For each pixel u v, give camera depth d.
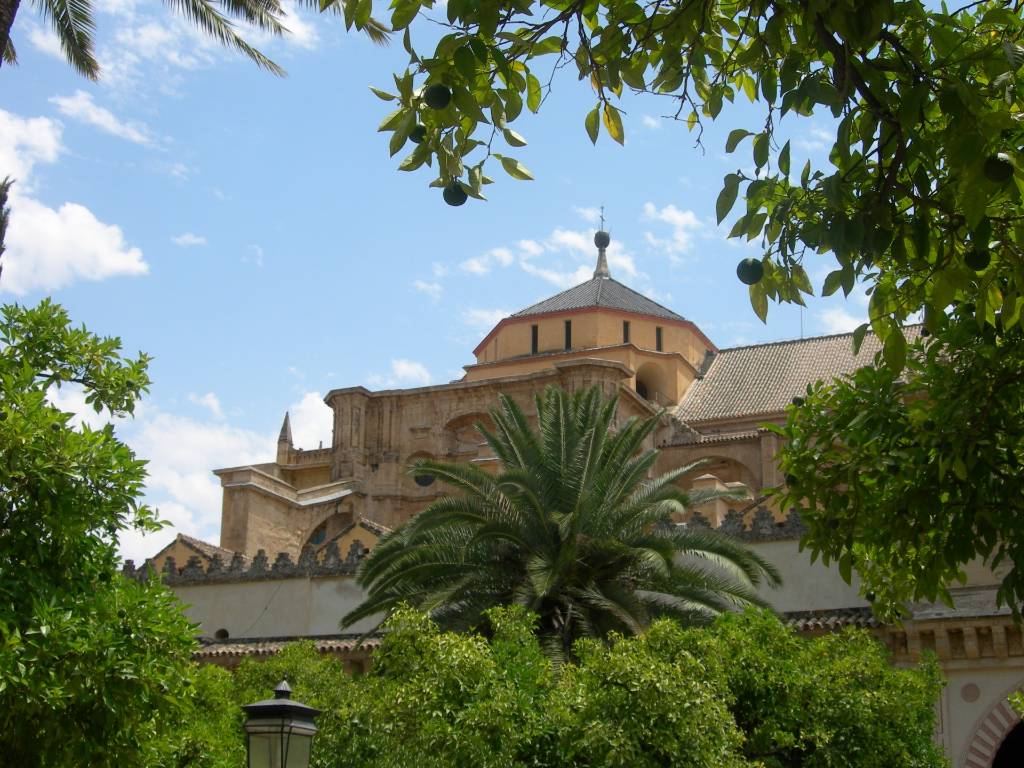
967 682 32.53
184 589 44.44
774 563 36.22
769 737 25.25
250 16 28.83
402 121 9.56
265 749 13.85
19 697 13.77
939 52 9.24
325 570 42.81
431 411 62.47
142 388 17.31
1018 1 10.03
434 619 31.08
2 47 15.41
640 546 30.91
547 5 9.88
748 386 64.38
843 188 9.28
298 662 27.16
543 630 30.47
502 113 9.74
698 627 29.44
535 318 65.56
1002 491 12.82
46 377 16.73
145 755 15.35
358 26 9.31
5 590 14.45
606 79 10.16
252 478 57.97
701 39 10.02
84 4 27.55
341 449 62.88
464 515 31.25
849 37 8.51
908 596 15.73
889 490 14.35
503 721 21.86
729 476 57.50
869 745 25.45
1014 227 10.34
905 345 9.70
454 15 8.71
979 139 8.48
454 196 9.54
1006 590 12.54
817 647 27.14
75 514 14.98
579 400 33.41
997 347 13.09
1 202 22.19
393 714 22.48
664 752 22.00
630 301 67.75
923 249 9.14
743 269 9.59
